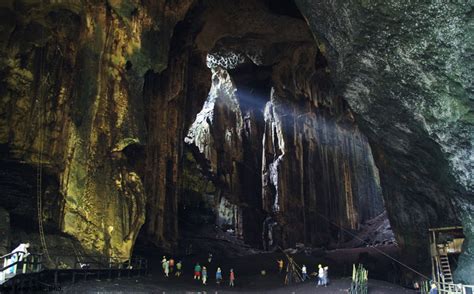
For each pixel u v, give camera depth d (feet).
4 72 74.02
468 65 52.54
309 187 170.91
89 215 72.84
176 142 120.57
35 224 68.39
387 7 56.95
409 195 81.30
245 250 141.18
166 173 116.57
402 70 60.59
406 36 57.41
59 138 77.71
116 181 78.95
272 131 175.73
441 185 67.21
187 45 120.47
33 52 77.71
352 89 71.36
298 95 173.27
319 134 177.68
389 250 134.10
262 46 152.76
